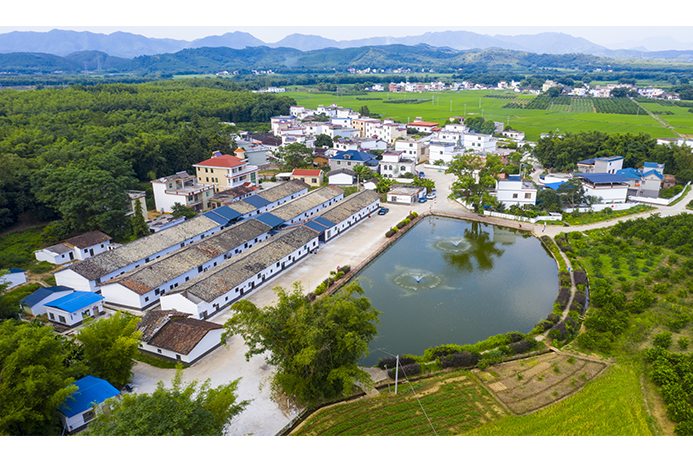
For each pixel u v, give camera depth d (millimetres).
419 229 102062
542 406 43781
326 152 159500
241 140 170000
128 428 30594
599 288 65938
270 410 43812
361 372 41500
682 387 44250
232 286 64000
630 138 145500
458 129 189500
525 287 72688
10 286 67312
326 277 74125
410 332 59250
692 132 199375
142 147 116375
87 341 44500
